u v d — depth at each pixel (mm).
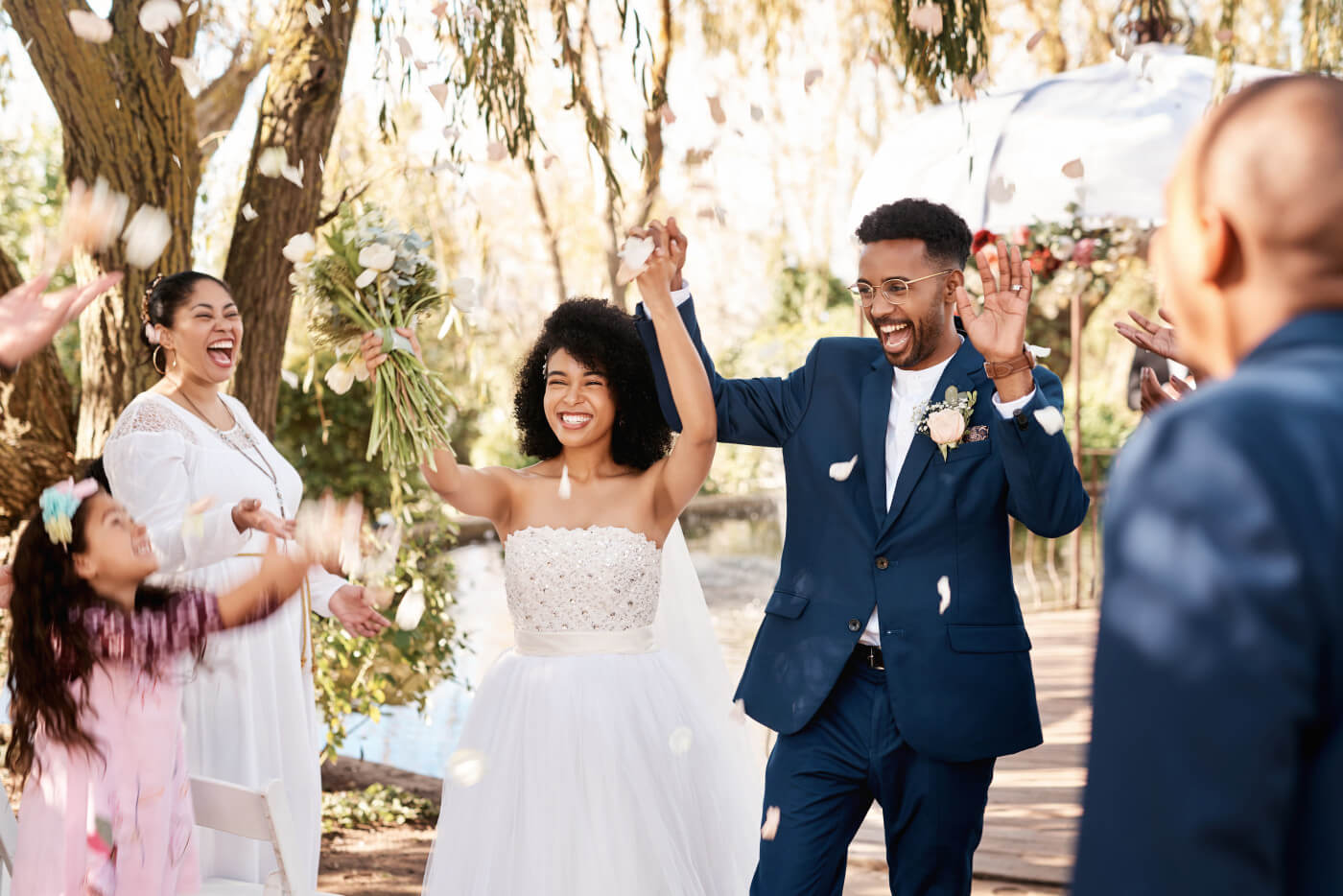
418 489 5824
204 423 2936
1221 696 705
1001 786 4488
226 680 2768
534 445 2836
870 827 4238
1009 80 7340
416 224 5551
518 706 2545
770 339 12906
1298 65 5789
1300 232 802
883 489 2418
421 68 3383
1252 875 697
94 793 2051
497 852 2457
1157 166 5633
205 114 5859
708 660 2971
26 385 4484
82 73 4035
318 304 2504
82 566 2096
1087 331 13625
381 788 5020
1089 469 9828
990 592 2352
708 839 2576
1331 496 725
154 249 2127
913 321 2395
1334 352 787
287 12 4270
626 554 2600
